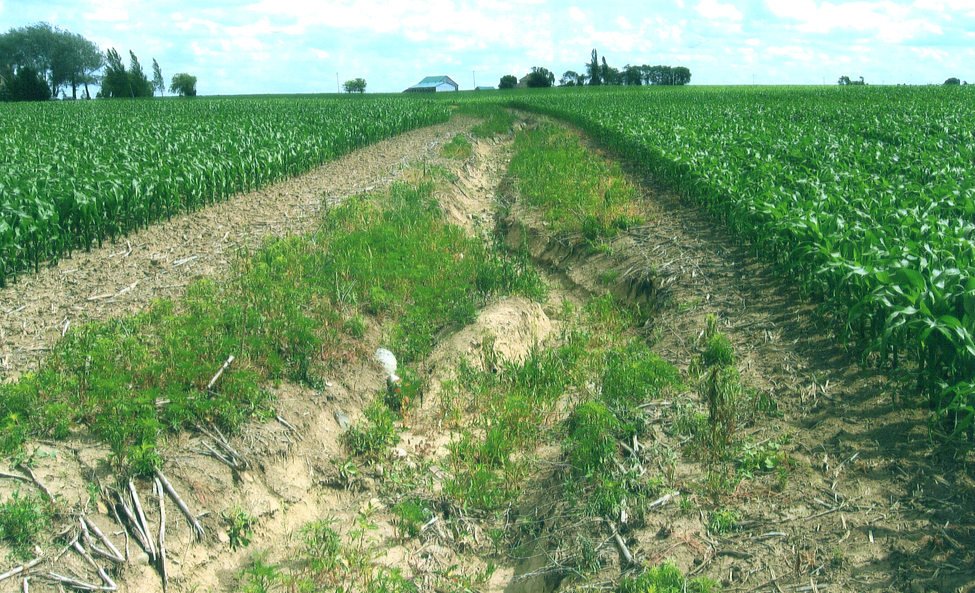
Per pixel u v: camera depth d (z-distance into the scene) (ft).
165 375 20.53
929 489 15.35
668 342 26.86
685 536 15.28
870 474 16.30
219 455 17.99
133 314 26.22
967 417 15.51
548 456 20.49
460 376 24.72
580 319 32.37
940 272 18.69
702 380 22.24
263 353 22.84
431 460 20.66
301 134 74.23
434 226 42.09
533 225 46.37
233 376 20.66
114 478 16.39
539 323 30.40
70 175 42.70
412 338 27.22
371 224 40.52
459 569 16.74
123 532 15.30
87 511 15.35
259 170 54.90
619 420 20.08
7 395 17.85
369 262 33.19
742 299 28.78
